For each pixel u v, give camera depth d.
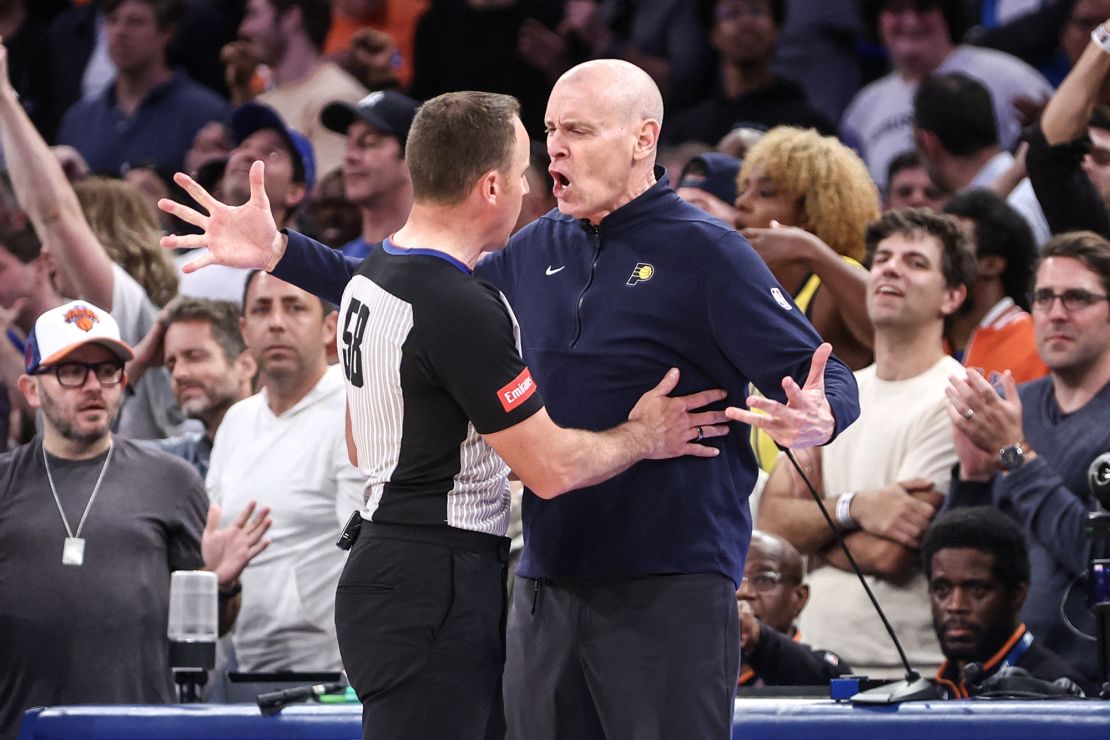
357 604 9.19
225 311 16.83
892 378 14.38
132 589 13.59
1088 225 15.55
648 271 9.61
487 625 9.25
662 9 25.34
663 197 9.78
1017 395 13.28
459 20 25.11
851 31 24.64
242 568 13.70
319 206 21.06
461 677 9.15
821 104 24.52
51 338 13.86
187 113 25.80
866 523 13.68
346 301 9.46
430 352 8.99
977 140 19.83
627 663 9.42
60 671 13.37
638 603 9.45
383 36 25.20
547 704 9.73
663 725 9.32
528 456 8.96
